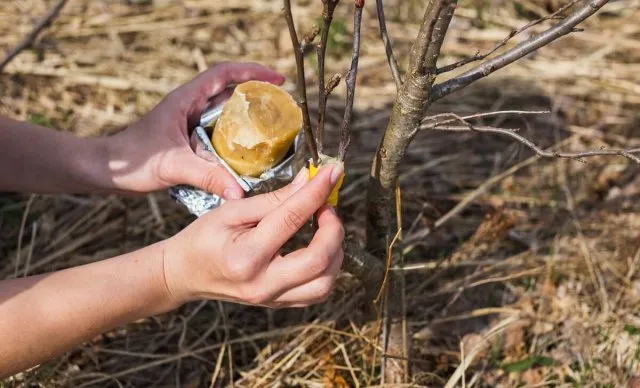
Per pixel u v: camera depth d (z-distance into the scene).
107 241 1.23
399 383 1.06
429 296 1.16
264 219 0.86
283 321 1.14
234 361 1.11
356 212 1.24
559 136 1.35
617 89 1.42
